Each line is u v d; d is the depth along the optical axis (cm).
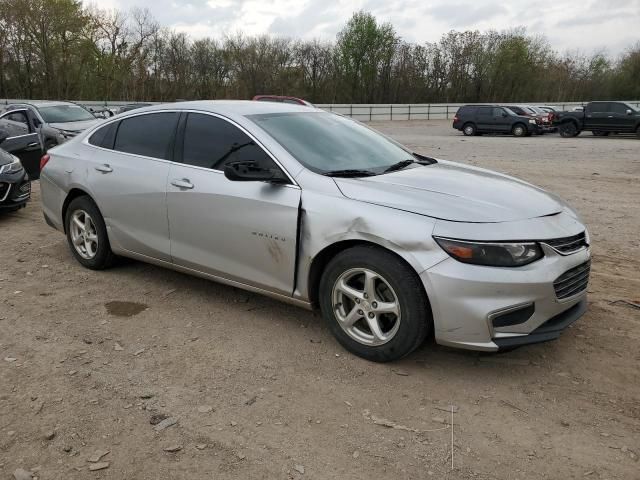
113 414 300
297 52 5441
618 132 2577
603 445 277
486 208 336
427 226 321
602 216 783
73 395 317
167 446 274
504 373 344
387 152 449
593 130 2609
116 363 354
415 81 5844
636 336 392
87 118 1522
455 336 319
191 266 438
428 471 259
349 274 353
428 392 323
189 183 421
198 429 288
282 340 386
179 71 4766
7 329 402
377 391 324
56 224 552
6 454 268
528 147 1998
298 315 427
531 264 318
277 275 384
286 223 369
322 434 285
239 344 381
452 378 338
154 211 448
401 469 260
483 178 407
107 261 514
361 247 344
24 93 4259
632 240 652
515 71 5853
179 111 453
